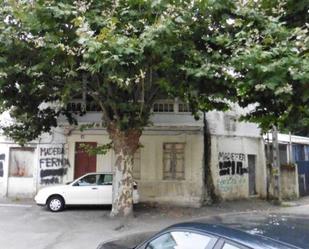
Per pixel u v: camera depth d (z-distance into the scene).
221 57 10.81
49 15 10.72
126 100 14.40
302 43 9.32
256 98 10.79
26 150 20.91
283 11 10.30
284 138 26.55
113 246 5.48
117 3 10.96
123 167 15.51
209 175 20.53
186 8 10.94
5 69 11.93
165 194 20.09
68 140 20.78
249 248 3.35
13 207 18.36
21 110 16.34
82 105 18.70
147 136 20.52
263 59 9.12
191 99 13.20
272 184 22.72
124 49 9.74
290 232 3.54
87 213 16.88
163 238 4.30
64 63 11.80
